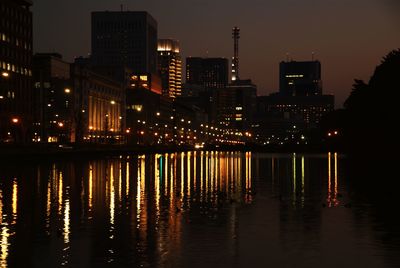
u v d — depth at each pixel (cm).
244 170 11400
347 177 8944
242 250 3219
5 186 7131
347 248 3269
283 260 2997
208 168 12219
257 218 4381
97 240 3481
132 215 4531
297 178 8875
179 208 4944
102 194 6216
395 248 3269
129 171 10588
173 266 2869
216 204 5312
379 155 14900
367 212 4725
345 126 18675
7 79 19675
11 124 19575
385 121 13788
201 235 3659
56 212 4703
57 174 9394
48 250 3203
